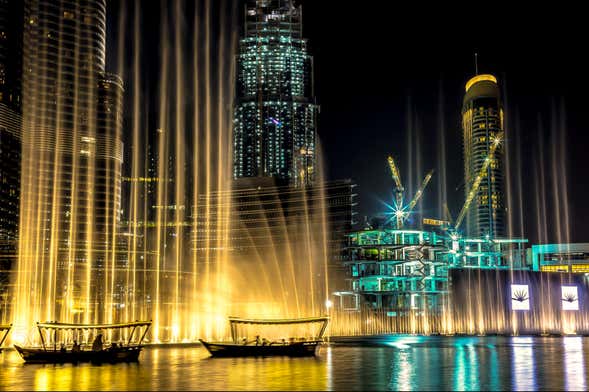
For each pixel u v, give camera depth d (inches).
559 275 7662.4
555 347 4333.2
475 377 2383.1
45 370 2659.9
